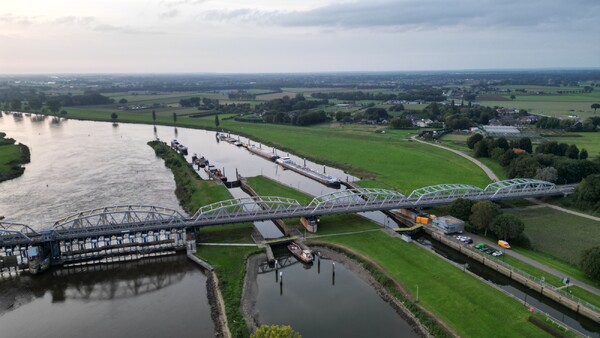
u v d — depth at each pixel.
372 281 108.62
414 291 100.06
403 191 182.62
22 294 104.81
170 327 89.44
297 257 123.62
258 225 150.00
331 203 154.75
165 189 189.00
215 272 112.44
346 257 122.19
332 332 87.19
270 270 116.19
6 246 114.56
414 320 90.88
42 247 119.19
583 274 106.75
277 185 194.62
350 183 199.62
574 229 137.25
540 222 144.00
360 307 96.88
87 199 173.00
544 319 87.19
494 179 196.00
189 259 122.50
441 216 151.00
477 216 131.12
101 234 122.38
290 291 104.50
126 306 98.38
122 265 119.75
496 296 96.31
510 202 165.88
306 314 94.06
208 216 135.38
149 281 110.62
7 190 183.88
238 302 97.56
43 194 178.88
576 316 94.00
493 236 132.38
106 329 89.25
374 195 179.00
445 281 103.94
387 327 89.00
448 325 86.75
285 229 141.62
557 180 183.00
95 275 114.31
